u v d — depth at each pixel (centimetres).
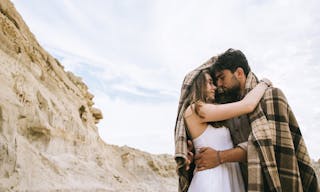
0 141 1134
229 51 271
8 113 1255
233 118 251
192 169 251
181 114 255
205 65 281
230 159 224
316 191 224
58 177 1656
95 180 2072
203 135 242
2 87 1408
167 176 4728
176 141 241
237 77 259
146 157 4759
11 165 1173
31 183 1315
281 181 214
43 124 1812
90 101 3675
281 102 230
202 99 246
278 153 219
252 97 233
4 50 1723
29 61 2055
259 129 220
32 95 1802
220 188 222
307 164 227
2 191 1052
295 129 233
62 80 2733
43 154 1716
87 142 2567
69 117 2362
